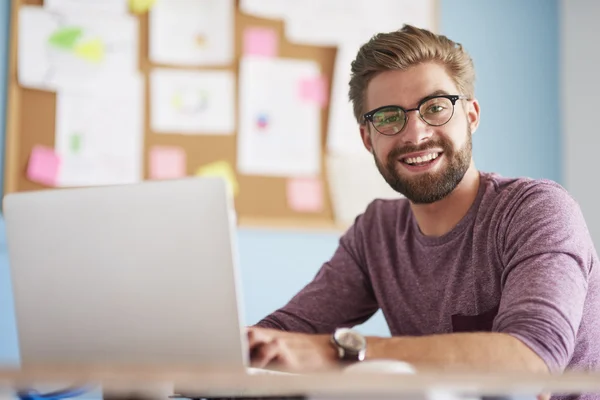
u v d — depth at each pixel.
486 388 0.86
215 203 1.04
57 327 1.14
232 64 2.79
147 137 2.69
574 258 1.35
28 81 2.59
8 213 1.17
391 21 2.97
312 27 2.88
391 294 1.73
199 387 0.87
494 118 3.07
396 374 0.83
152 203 1.07
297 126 2.84
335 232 2.83
